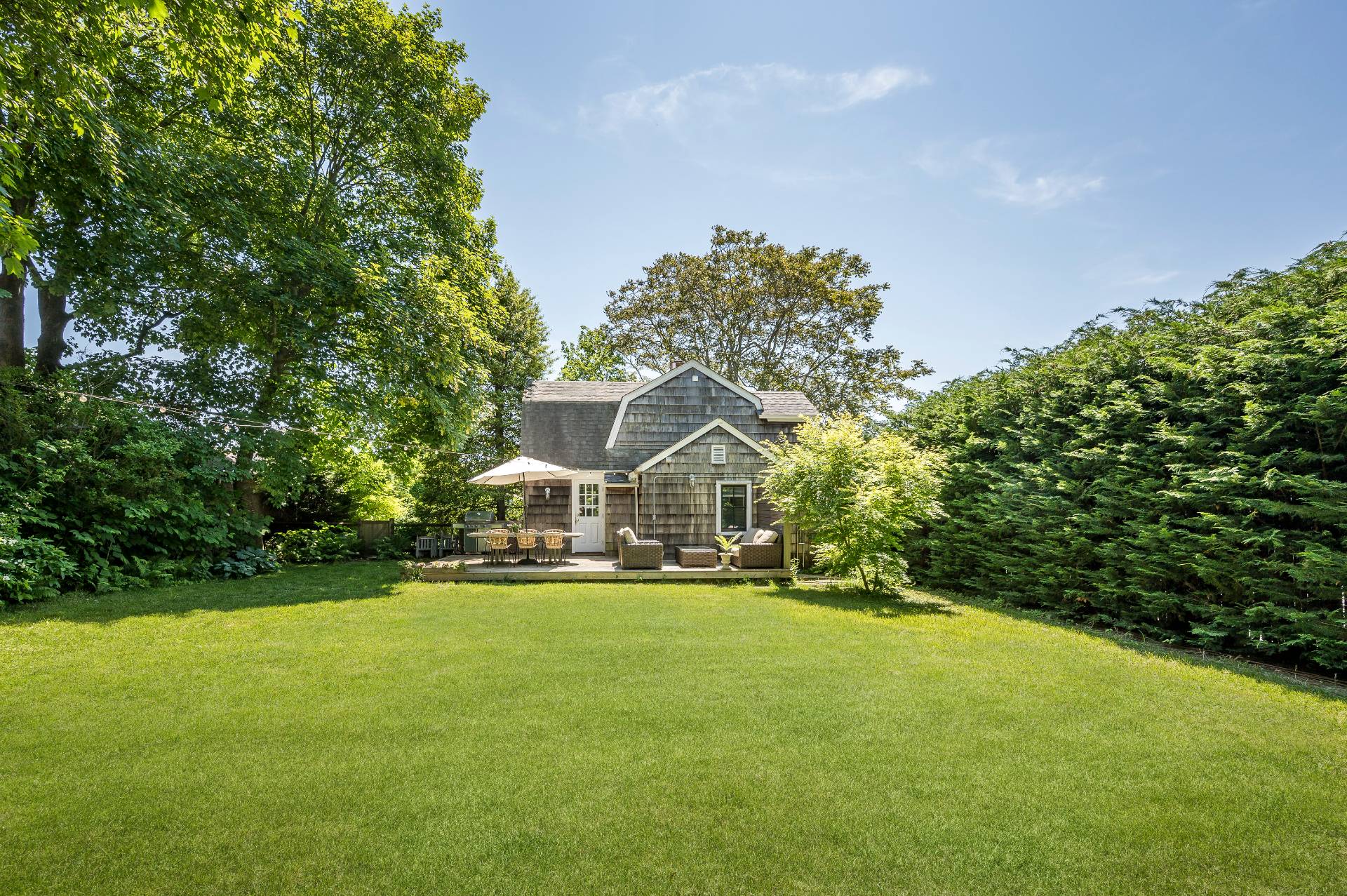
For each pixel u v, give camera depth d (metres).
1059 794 3.56
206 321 14.12
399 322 14.38
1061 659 6.50
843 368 31.33
